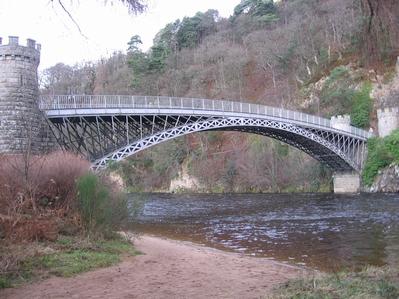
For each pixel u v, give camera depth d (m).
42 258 11.44
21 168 14.98
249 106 47.72
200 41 125.62
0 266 10.32
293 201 47.47
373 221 27.23
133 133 43.16
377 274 8.96
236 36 120.62
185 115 41.69
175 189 80.88
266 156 69.50
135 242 17.09
